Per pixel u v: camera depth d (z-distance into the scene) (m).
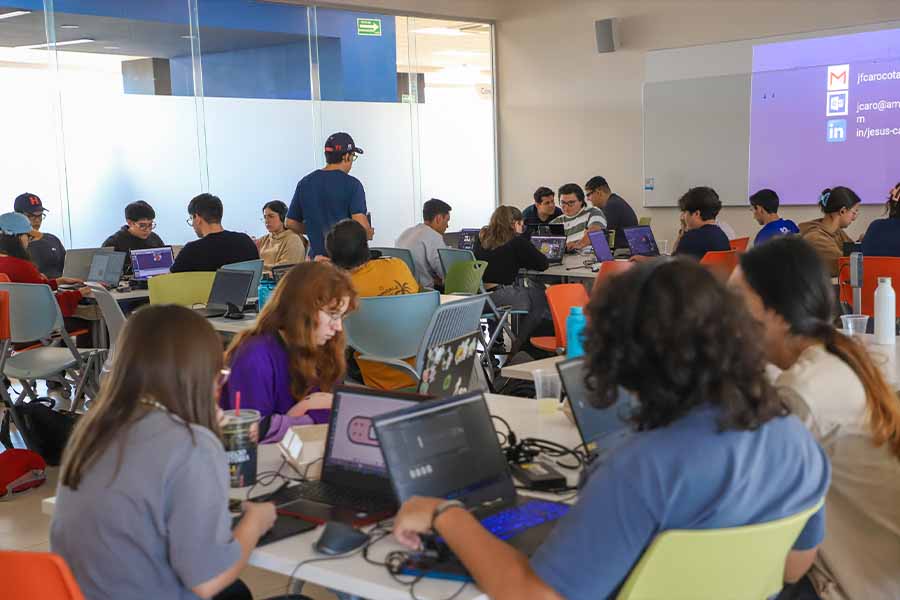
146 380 1.52
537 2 9.56
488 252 6.11
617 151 9.12
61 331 4.84
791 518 1.27
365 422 1.92
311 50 8.67
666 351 1.18
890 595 1.75
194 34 7.93
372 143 9.21
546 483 1.84
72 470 1.49
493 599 1.30
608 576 1.22
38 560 1.29
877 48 7.38
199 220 5.62
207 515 1.47
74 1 7.24
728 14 8.16
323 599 2.97
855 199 5.66
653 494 1.20
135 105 7.64
